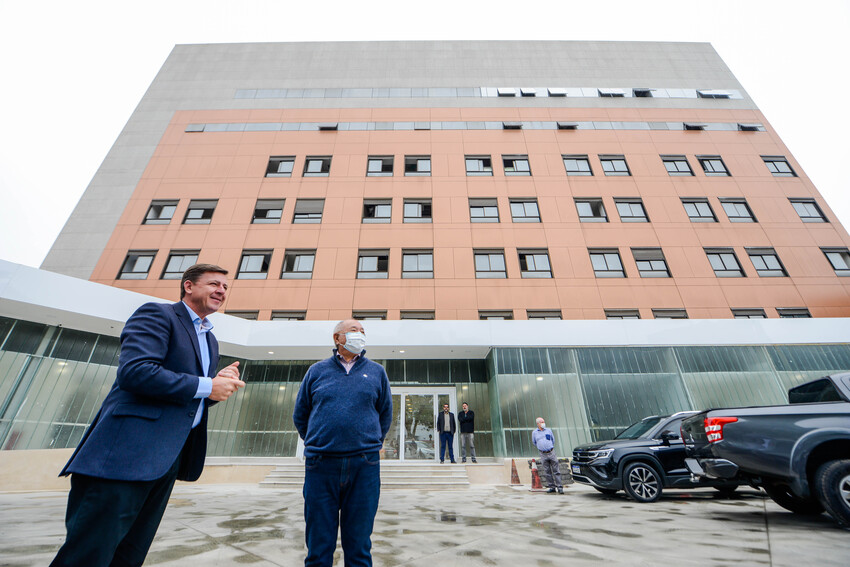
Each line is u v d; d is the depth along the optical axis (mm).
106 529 1302
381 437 2072
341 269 14656
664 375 11141
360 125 18891
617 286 14453
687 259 15070
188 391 1528
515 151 18172
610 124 19172
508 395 10852
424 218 16125
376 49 22062
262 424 11578
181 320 1750
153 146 17625
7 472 7652
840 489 3350
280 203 16359
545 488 7914
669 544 3135
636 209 16453
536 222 16047
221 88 20000
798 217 16109
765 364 11227
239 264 14719
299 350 11680
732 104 20031
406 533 3703
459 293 14234
